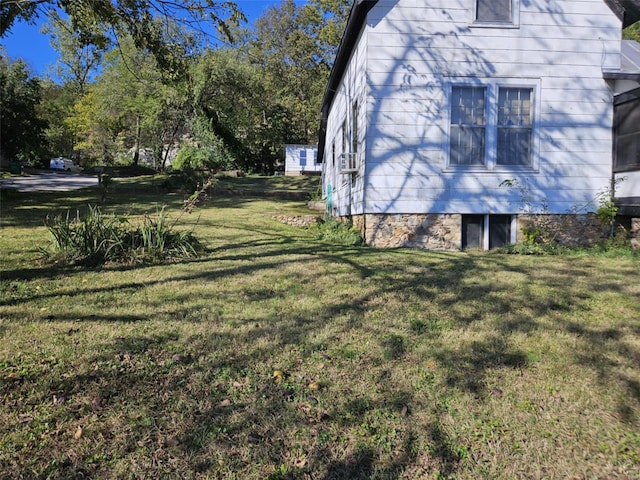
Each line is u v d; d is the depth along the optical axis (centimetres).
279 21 4000
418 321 430
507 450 244
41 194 1756
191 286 550
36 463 225
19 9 843
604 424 267
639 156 861
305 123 4006
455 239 916
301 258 736
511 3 898
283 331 400
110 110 2975
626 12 947
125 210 1327
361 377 318
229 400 286
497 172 912
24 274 589
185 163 2800
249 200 1838
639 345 379
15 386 295
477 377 320
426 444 247
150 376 313
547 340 387
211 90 2973
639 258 791
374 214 905
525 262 747
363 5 880
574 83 909
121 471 222
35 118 2231
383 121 895
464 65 895
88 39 948
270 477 221
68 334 385
